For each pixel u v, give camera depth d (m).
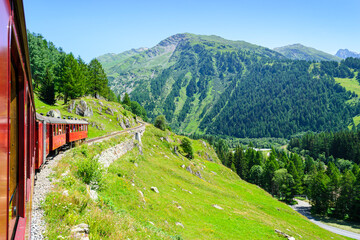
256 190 96.75
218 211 44.81
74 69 90.94
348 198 93.44
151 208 30.27
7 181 3.87
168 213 32.09
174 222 30.42
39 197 14.33
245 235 36.12
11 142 5.06
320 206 99.62
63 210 12.90
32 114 11.96
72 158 27.66
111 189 27.09
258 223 43.84
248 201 73.00
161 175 55.56
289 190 116.19
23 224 6.24
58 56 124.25
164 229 25.72
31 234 10.16
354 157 184.75
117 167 41.25
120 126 98.75
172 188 49.12
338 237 62.28
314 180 106.00
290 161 145.00
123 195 27.70
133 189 31.14
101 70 120.00
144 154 69.19
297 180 120.62
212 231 32.78
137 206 27.41
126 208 25.03
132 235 14.80
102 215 14.34
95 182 23.17
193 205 42.38
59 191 15.53
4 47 3.53
